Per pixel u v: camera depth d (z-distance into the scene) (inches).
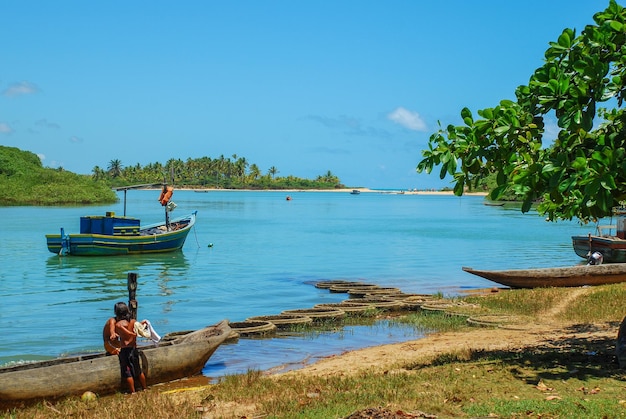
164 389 487.5
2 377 417.4
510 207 6028.5
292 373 515.2
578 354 488.1
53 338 738.2
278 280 1254.3
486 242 2139.5
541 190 402.6
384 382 424.5
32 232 2405.3
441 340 655.8
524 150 425.7
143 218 3491.6
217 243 2069.4
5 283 1206.9
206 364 583.8
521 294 852.0
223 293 1094.4
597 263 1057.5
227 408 392.2
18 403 422.6
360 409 344.2
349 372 500.7
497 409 342.6
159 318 871.7
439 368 462.0
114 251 1636.3
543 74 423.8
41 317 873.5
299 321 768.3
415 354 577.0
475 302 885.8
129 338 468.8
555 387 388.8
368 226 3006.9
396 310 880.9
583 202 383.2
